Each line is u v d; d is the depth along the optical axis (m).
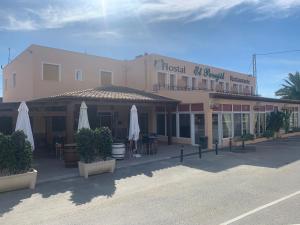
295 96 40.31
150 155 17.38
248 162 14.98
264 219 6.89
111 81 26.09
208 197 8.88
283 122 27.64
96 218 7.39
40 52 21.34
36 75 21.06
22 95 22.55
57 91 22.16
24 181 10.35
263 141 25.20
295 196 8.72
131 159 16.11
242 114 24.03
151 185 10.62
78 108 21.50
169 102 21.47
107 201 8.81
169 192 9.59
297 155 17.19
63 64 22.62
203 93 20.92
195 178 11.58
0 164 10.06
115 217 7.42
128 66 27.09
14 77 24.36
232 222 6.76
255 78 40.00
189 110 22.02
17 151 10.43
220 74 33.69
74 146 14.27
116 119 24.62
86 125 15.29
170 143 22.53
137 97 19.81
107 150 12.80
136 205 8.33
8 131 22.27
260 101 26.09
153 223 6.91
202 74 30.92
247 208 7.73
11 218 7.63
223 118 22.00
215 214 7.36
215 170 13.09
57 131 23.23
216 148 17.86
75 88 23.28
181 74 28.38
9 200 9.16
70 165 14.23
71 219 7.39
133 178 11.82
